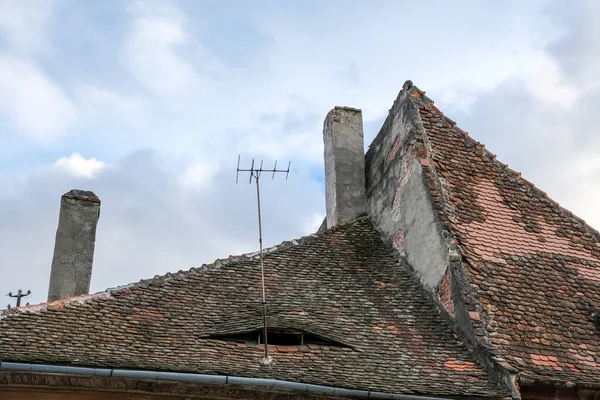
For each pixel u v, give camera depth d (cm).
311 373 866
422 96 1384
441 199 1189
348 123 1476
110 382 803
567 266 1173
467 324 1003
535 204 1285
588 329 1058
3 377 781
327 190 1454
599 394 951
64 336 870
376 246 1295
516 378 898
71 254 1183
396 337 1005
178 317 977
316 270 1181
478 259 1115
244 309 1019
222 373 823
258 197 1029
